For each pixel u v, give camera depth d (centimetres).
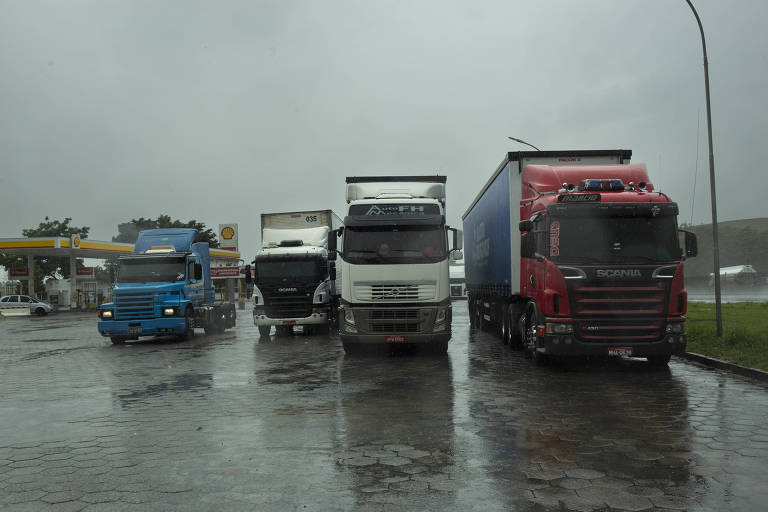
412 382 1045
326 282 2189
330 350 1638
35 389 1063
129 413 827
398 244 1429
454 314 3597
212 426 734
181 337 2209
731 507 447
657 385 981
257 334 2342
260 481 520
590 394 907
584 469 541
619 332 1084
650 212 1104
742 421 721
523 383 1013
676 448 606
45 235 7075
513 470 540
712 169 1514
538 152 1403
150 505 467
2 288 5444
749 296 4734
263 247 2233
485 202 1822
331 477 527
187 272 2125
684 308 1095
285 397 921
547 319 1105
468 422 729
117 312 1984
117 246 5406
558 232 1109
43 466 579
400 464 562
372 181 1636
